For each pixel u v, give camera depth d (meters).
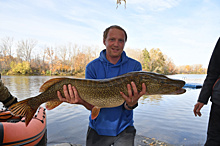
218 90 2.08
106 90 2.01
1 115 3.57
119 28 2.17
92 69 2.31
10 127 3.10
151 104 8.74
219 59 2.16
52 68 62.06
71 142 4.06
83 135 4.47
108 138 2.15
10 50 62.22
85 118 5.97
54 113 6.62
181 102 9.37
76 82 2.02
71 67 64.69
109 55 2.27
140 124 5.36
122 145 2.08
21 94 12.31
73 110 7.10
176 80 1.97
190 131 4.77
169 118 6.05
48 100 2.12
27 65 57.09
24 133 3.22
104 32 2.37
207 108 7.92
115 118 2.15
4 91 2.90
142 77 1.94
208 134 2.16
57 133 4.58
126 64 2.36
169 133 4.60
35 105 2.12
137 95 1.95
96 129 2.20
